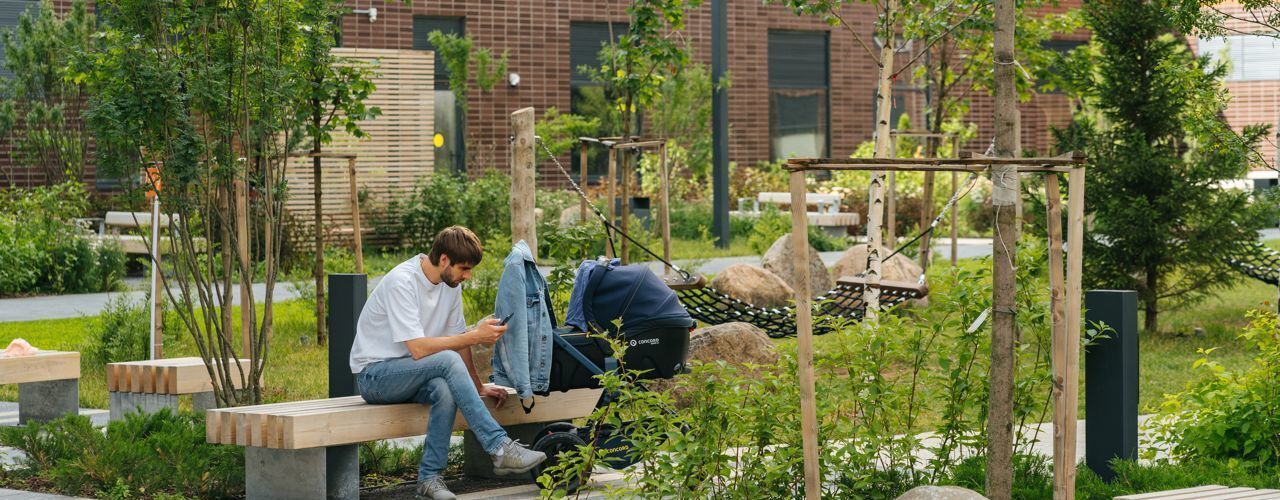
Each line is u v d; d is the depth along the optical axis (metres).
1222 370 6.87
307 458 5.80
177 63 7.37
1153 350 12.00
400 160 21.89
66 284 17.80
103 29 7.88
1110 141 13.30
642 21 13.01
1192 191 12.85
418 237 21.98
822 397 5.42
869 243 10.77
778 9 29.67
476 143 25.92
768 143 30.02
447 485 6.57
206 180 7.62
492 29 26.39
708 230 24.41
